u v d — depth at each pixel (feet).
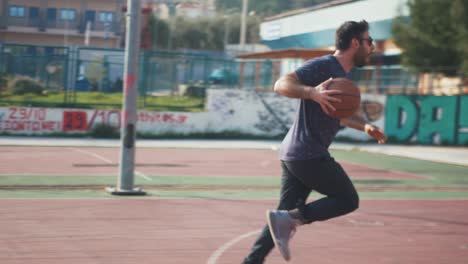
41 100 86.58
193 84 96.07
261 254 18.08
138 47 36.42
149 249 23.90
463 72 90.99
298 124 17.42
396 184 49.06
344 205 17.40
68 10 175.01
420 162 69.56
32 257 21.86
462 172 60.75
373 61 118.42
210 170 53.36
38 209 31.07
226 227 28.76
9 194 35.70
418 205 38.11
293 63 116.78
